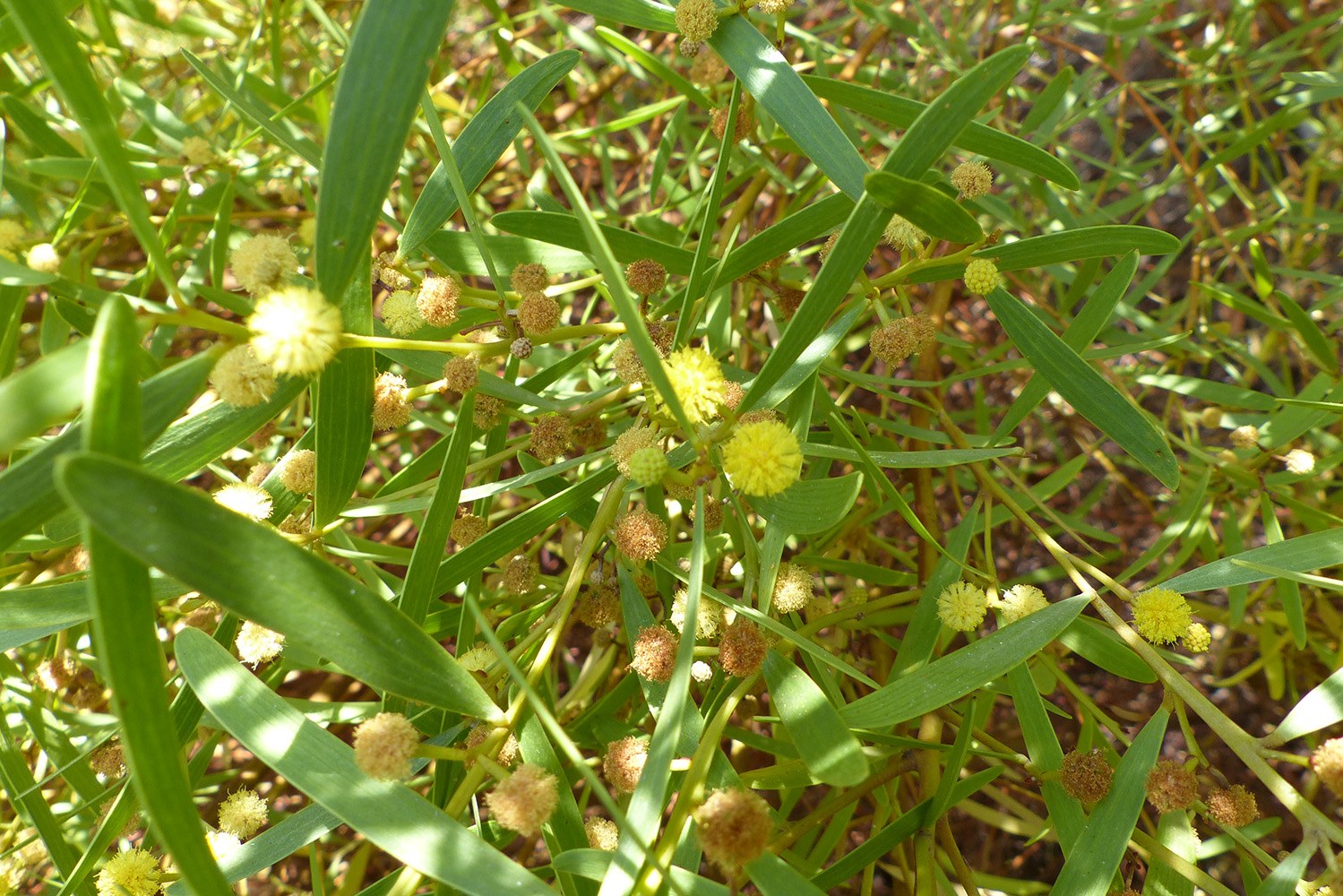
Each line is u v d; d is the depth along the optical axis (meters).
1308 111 0.31
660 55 0.36
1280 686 0.27
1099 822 0.14
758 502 0.14
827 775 0.12
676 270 0.18
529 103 0.16
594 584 0.19
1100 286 0.18
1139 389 0.32
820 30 0.33
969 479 0.29
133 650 0.09
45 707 0.23
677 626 0.15
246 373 0.11
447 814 0.12
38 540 0.18
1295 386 0.35
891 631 0.32
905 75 0.33
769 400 0.16
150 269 0.19
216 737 0.19
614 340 0.20
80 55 0.09
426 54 0.11
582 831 0.14
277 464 0.16
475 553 0.16
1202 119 0.30
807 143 0.15
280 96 0.26
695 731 0.14
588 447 0.19
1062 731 0.33
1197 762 0.15
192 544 0.09
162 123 0.24
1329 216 0.30
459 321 0.19
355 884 0.23
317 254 0.11
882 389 0.24
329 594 0.11
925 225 0.14
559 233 0.17
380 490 0.19
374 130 0.11
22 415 0.08
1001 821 0.25
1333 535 0.15
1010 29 0.32
